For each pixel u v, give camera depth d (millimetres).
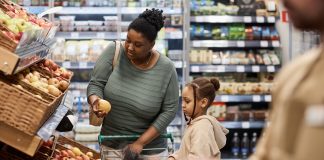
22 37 3223
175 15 8195
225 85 8578
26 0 7770
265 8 8656
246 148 8656
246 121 8633
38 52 3979
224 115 8602
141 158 4484
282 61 8734
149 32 4312
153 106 4512
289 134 1623
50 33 4586
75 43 7926
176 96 4605
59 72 4867
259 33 8617
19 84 3578
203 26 8578
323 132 1514
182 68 8141
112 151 4496
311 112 1531
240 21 8508
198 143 3973
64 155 4492
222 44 8492
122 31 8000
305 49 8625
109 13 7957
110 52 4590
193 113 4199
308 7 1594
